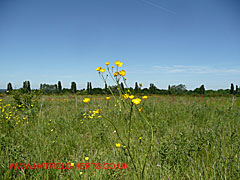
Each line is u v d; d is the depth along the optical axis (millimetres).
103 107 5891
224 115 4879
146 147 2363
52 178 2000
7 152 2172
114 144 2611
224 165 2020
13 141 2678
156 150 2312
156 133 3271
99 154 2490
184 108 6457
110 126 3807
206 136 2770
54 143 2883
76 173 1975
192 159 2191
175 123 4422
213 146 2504
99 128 3506
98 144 2986
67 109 6465
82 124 4301
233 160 2010
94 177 1900
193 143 2410
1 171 1956
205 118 4820
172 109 6172
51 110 6289
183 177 1926
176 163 2076
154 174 1805
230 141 2535
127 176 1931
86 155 2400
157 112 5566
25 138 2895
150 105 6879
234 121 4254
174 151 2188
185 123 4285
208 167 2092
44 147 2523
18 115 4656
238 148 2324
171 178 1860
